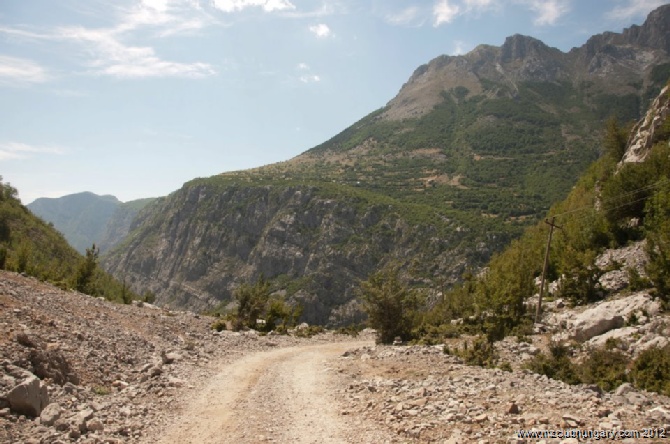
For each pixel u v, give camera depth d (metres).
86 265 42.88
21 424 9.92
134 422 11.60
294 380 18.05
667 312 25.81
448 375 16.84
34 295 21.38
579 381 18.44
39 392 10.96
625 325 26.19
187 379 17.09
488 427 10.21
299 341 34.50
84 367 15.23
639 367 18.02
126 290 52.88
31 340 13.61
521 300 37.31
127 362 17.94
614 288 34.44
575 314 32.12
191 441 10.85
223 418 12.75
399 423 11.42
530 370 19.22
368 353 24.36
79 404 11.95
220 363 21.48
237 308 41.78
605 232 43.59
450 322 46.88
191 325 31.94
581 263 37.38
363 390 15.49
